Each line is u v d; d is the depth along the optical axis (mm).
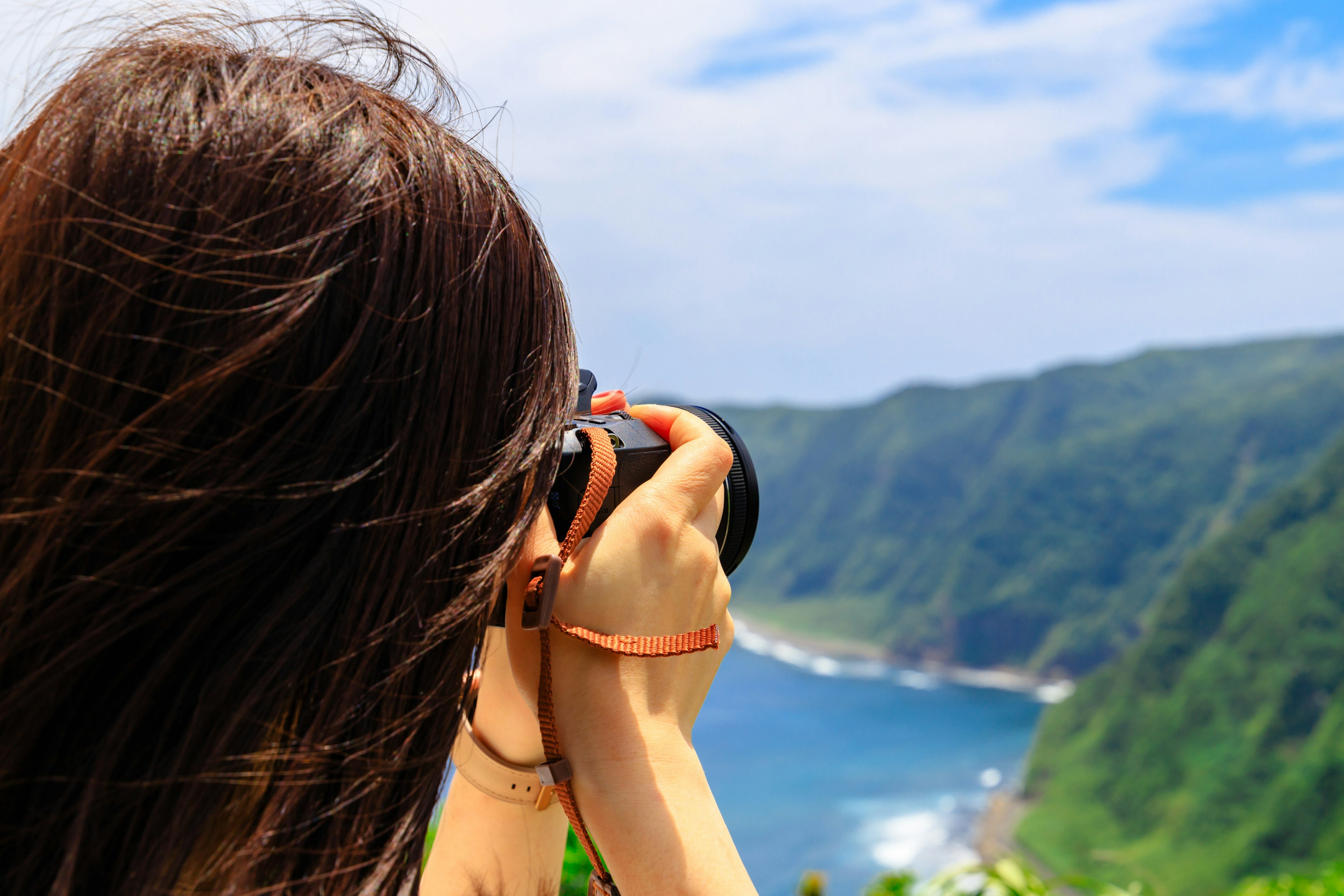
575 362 627
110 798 463
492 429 553
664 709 695
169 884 463
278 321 481
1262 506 105125
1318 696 79312
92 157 507
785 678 144250
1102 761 89438
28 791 468
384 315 510
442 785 534
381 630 499
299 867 486
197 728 468
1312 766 71438
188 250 486
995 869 2189
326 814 490
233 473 473
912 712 124875
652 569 713
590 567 694
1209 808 75000
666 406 876
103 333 475
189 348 477
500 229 584
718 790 94438
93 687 475
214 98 535
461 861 922
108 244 487
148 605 466
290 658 481
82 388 474
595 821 662
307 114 542
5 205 520
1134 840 77312
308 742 486
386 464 507
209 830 470
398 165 553
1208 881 67312
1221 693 86438
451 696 532
